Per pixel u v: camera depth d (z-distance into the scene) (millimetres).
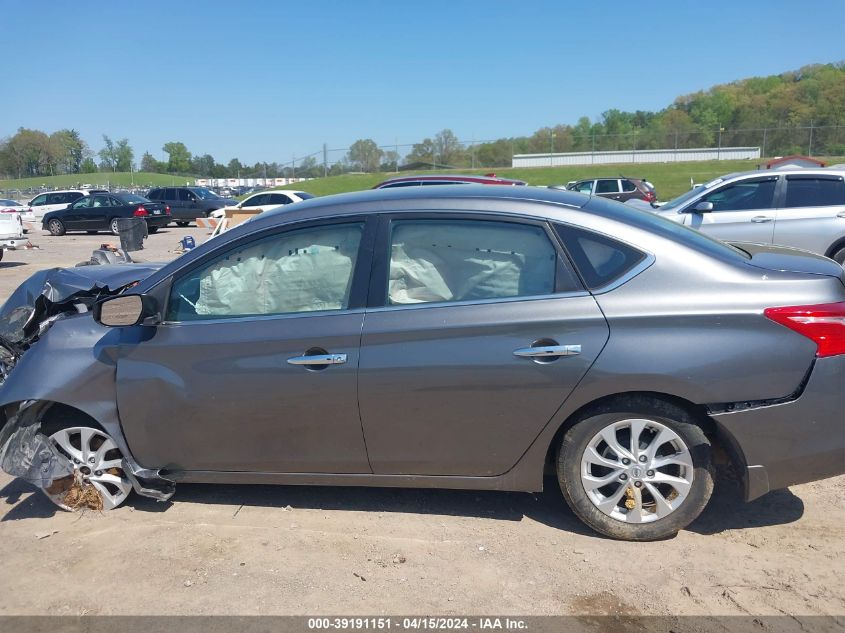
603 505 3482
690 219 9336
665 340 3238
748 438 3266
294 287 3670
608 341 3273
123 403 3777
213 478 3820
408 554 3492
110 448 3924
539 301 3371
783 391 3221
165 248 19812
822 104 71000
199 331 3672
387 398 3465
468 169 51344
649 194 25359
